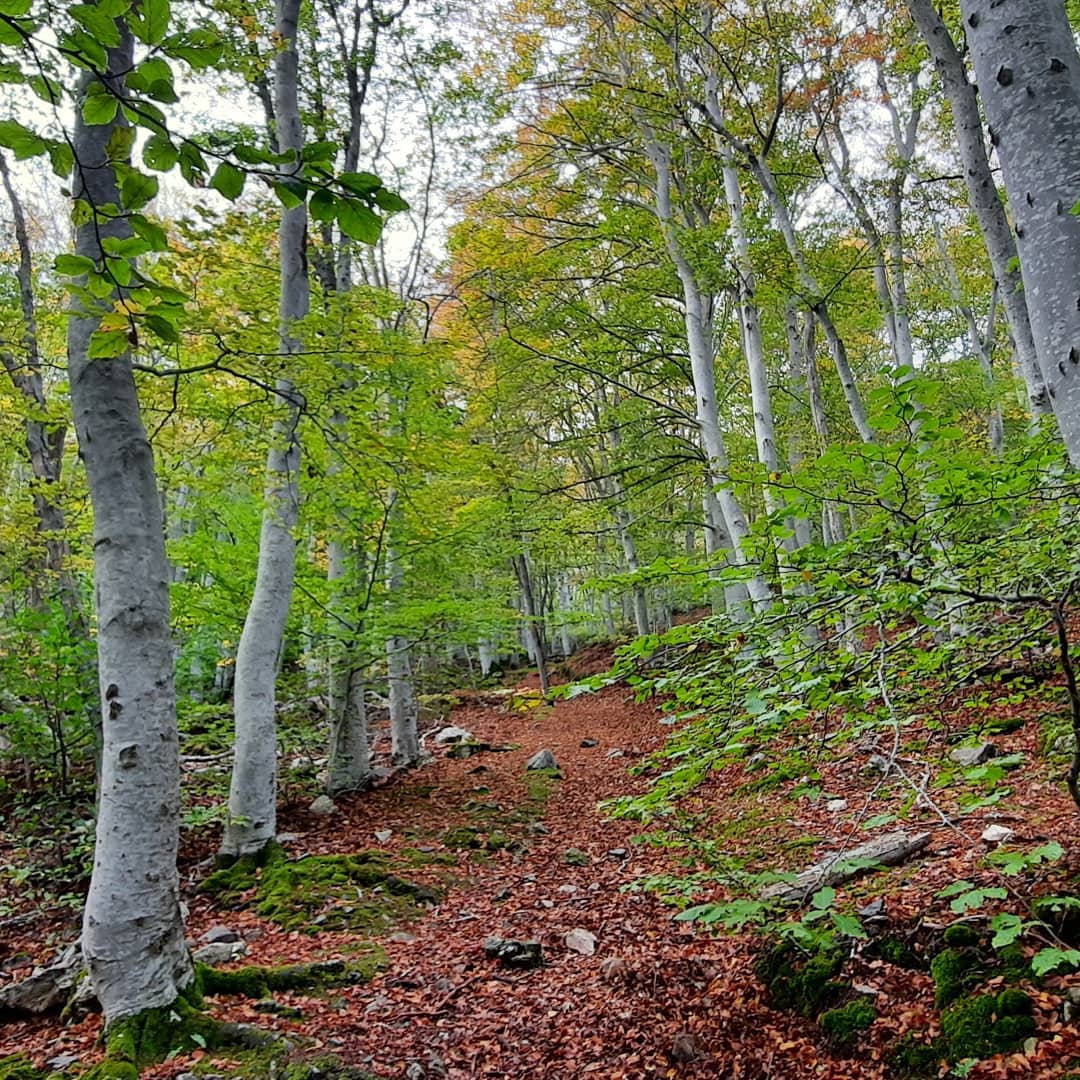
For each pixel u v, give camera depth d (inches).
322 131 396.8
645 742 474.9
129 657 142.4
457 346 373.4
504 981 173.9
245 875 261.9
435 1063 137.5
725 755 102.7
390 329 312.8
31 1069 128.4
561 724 619.5
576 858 272.5
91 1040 136.8
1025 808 177.6
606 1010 154.2
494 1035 149.3
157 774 143.3
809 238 412.5
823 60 361.7
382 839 306.8
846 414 592.1
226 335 178.1
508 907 229.9
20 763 342.6
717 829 238.8
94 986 138.6
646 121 393.4
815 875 174.6
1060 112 79.0
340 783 383.6
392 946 199.9
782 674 98.0
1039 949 123.6
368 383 271.1
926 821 192.2
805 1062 124.3
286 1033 141.7
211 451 270.2
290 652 447.2
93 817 284.5
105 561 143.7
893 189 410.3
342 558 409.1
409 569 411.8
